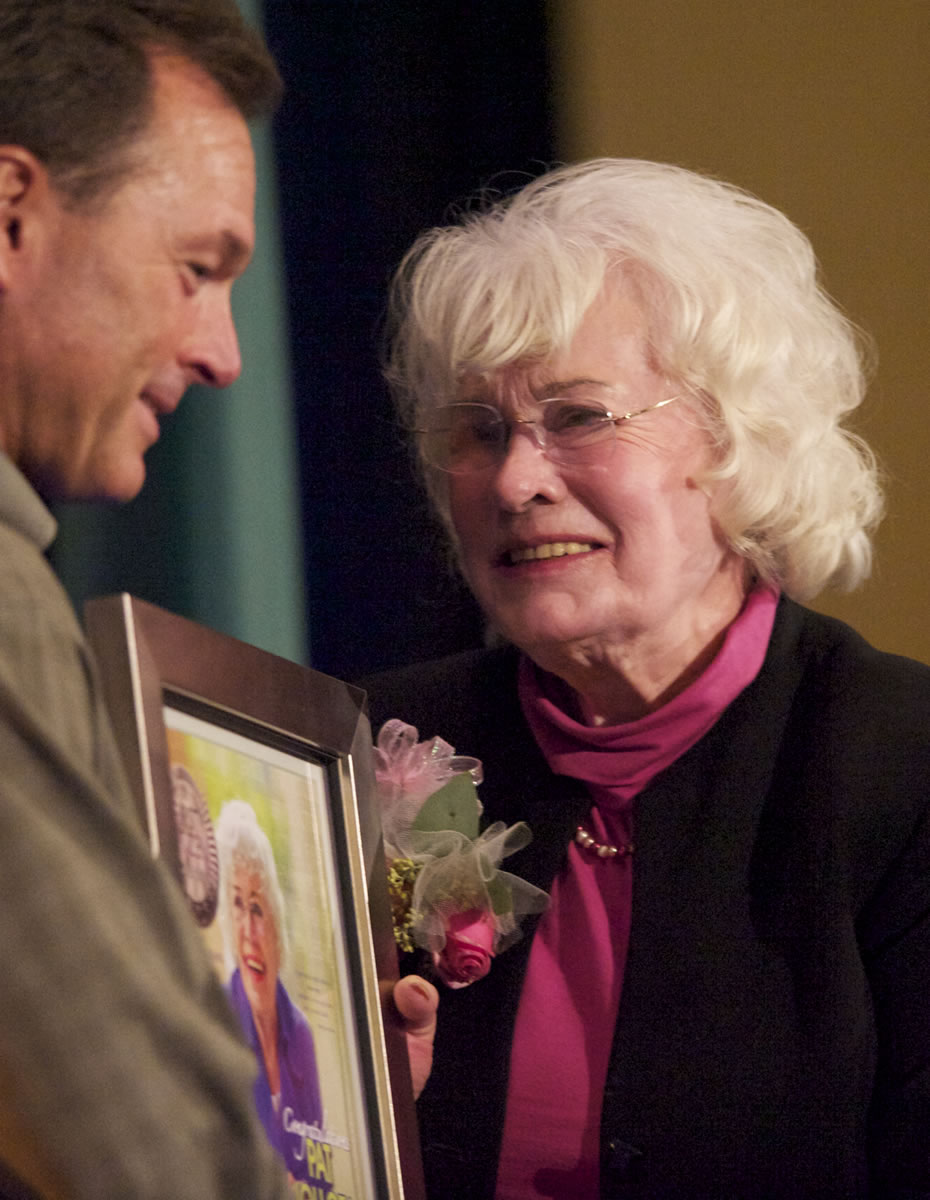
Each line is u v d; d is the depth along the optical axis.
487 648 7.42
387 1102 4.25
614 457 6.03
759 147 12.29
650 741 6.23
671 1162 5.60
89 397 3.66
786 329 6.35
